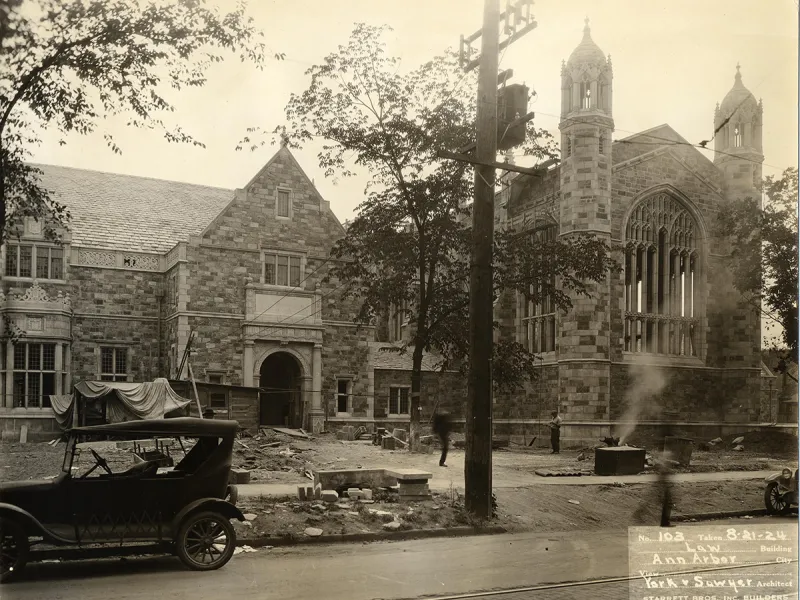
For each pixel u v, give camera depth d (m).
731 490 19.91
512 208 41.06
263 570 10.89
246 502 14.89
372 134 26.31
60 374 32.06
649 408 35.75
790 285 32.59
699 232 38.75
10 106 15.04
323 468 21.70
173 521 10.80
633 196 36.78
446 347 29.62
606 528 15.96
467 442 16.00
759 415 37.50
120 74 16.38
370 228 27.42
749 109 37.59
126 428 10.95
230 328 34.62
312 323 35.97
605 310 34.31
